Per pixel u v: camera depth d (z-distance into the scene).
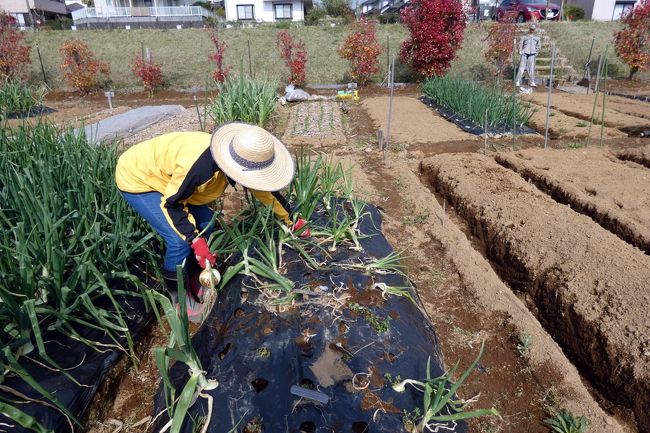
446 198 4.93
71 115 9.50
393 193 4.95
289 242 2.84
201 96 11.91
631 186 4.68
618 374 2.42
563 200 4.59
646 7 11.70
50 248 2.35
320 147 6.73
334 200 3.62
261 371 1.98
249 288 2.49
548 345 2.62
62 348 2.33
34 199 2.54
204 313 2.50
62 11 36.50
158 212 2.36
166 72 13.61
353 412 1.82
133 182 2.32
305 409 1.81
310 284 2.51
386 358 2.10
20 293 2.30
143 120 8.19
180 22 26.05
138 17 25.78
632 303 2.68
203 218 2.80
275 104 8.43
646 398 2.24
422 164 5.79
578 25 15.74
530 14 17.25
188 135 2.27
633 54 12.25
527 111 7.61
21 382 2.07
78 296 2.30
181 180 2.14
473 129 7.30
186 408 1.74
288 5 29.44
